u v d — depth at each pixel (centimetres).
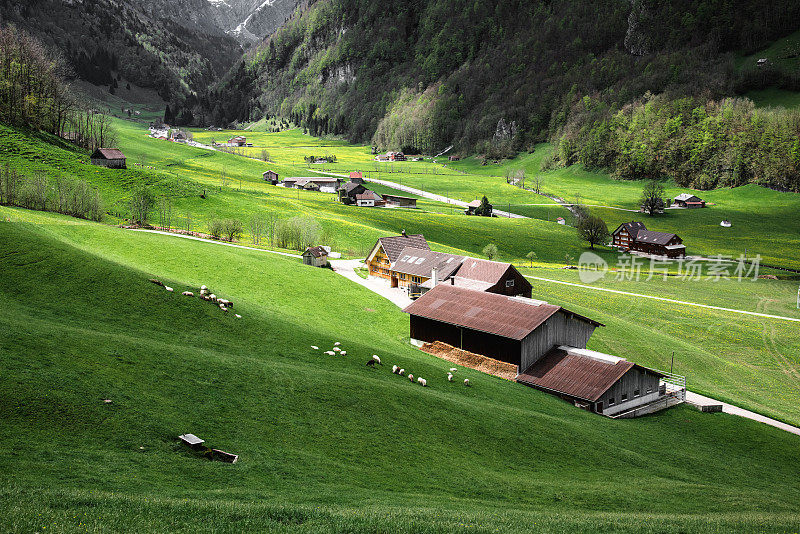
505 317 6881
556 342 6931
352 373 5097
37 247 6144
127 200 15038
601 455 4409
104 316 5119
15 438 2781
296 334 6112
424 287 9562
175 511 2259
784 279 15238
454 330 7150
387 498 2859
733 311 11419
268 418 3722
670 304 11738
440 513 2583
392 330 8000
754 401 7038
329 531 2198
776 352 9144
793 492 4334
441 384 5528
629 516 2909
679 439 5406
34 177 12562
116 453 2880
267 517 2303
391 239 11319
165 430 3247
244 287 8256
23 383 3238
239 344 5359
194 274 8275
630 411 6116
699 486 3956
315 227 14188
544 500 3219
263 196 19238
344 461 3384
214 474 2872
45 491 2283
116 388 3556
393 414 4222
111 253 8494
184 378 4000
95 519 2073
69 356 3797
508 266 9294
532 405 5484
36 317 4612
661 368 7831
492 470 3684
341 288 9444
